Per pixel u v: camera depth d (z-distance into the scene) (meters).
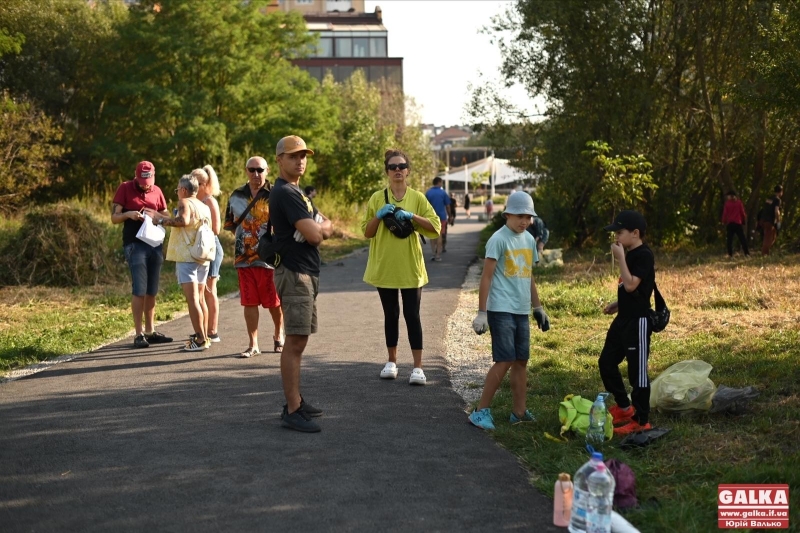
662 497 4.47
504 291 5.79
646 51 21.42
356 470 4.86
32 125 24.23
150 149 29.62
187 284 8.51
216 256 9.02
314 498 4.42
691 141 22.61
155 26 29.08
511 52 22.39
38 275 13.78
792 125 18.09
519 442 5.41
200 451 5.22
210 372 7.57
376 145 36.84
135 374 7.50
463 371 7.73
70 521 4.12
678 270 15.71
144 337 8.95
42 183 25.05
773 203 19.69
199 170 8.95
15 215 23.66
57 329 9.91
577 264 17.36
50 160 27.19
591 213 22.36
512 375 5.93
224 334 9.70
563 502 4.09
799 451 5.01
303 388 6.96
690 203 23.38
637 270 5.52
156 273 9.12
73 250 13.91
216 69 29.44
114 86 28.25
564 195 22.84
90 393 6.78
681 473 4.82
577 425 5.51
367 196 36.38
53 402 6.49
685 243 23.06
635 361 5.55
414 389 6.95
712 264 17.09
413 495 4.48
